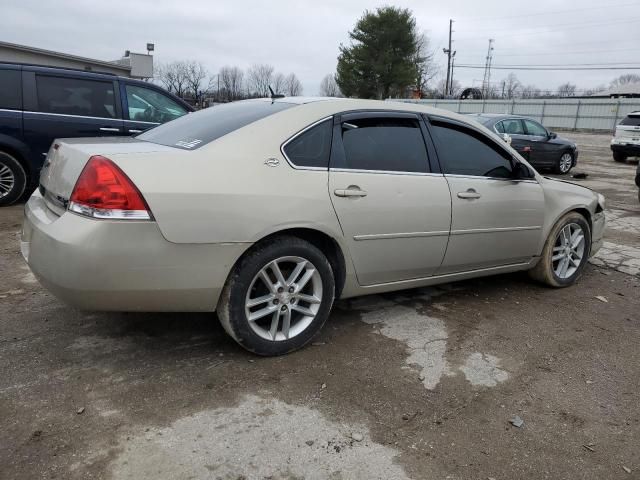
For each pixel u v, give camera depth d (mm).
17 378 2779
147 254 2582
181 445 2320
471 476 2238
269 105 3432
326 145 3193
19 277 4273
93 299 2590
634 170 15805
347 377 2963
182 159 2744
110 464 2184
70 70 6871
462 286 4621
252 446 2344
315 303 3205
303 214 2979
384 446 2396
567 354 3396
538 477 2256
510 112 42219
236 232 2766
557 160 13969
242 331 2951
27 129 6617
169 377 2863
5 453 2217
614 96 51969
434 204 3576
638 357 3398
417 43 54531
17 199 6863
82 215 2566
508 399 2834
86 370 2893
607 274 5152
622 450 2457
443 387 2916
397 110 3609
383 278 3533
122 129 7156
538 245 4406
